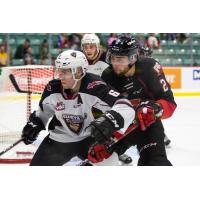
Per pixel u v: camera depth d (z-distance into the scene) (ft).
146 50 21.63
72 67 13.25
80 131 14.30
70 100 13.88
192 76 49.29
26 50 49.06
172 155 21.47
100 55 20.68
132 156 21.07
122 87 15.43
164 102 14.94
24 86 22.97
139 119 14.16
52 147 14.61
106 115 12.89
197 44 55.88
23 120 25.14
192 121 32.12
